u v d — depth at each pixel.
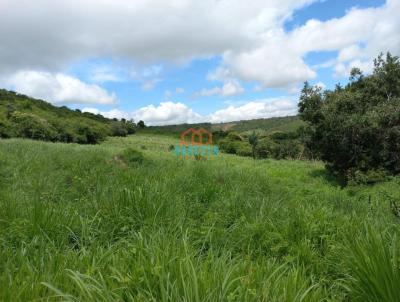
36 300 2.40
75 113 98.25
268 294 2.64
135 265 2.94
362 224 4.63
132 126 95.56
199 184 6.92
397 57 14.38
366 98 14.58
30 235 3.81
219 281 2.67
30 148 10.91
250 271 3.10
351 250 3.24
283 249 4.09
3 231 3.85
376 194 9.43
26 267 2.98
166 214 4.66
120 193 4.93
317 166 18.78
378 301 2.62
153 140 70.00
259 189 8.05
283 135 45.62
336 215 5.38
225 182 7.78
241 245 4.25
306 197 7.75
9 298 2.44
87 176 7.11
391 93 14.70
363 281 2.78
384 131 13.46
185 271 2.79
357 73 15.27
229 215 5.30
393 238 3.32
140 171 7.76
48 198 5.47
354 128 13.67
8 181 6.76
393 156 13.74
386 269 2.67
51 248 3.52
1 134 42.72
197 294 2.38
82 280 2.67
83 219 4.31
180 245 3.51
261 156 37.16
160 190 5.47
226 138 48.16
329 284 3.41
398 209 5.98
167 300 2.39
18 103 74.88
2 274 2.85
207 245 4.15
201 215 5.49
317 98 14.91
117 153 11.34
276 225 4.68
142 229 4.03
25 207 4.52
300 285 2.96
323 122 14.33
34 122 47.38
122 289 2.65
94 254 3.37
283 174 14.53
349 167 14.61
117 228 4.32
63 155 9.93
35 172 7.59
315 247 4.20
